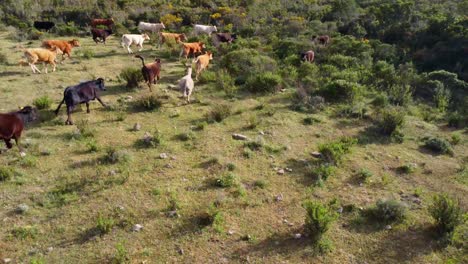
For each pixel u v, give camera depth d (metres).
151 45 21.41
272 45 22.00
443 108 15.80
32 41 21.27
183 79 12.98
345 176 9.76
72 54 18.42
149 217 7.81
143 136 10.80
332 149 10.33
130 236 7.33
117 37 23.78
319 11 32.38
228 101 13.93
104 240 7.19
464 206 8.91
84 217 7.66
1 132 9.06
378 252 7.40
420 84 17.89
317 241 7.44
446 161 11.09
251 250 7.24
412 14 28.89
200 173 9.33
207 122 11.98
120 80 14.64
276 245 7.39
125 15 29.31
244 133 11.50
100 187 8.47
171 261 6.88
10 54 17.83
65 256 6.79
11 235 7.09
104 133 10.83
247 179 9.28
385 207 8.26
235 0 34.97
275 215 8.19
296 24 26.34
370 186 9.45
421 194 9.26
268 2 35.66
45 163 9.23
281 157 10.40
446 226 7.76
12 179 8.52
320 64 19.27
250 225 7.85
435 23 25.22
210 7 33.44
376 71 18.77
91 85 11.70
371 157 10.84
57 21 27.42
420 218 8.34
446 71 19.80
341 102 14.66
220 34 21.75
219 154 10.19
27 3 29.28
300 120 12.85
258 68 16.66
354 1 33.12
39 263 6.36
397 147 11.66
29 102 12.48
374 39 25.84
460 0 35.41
